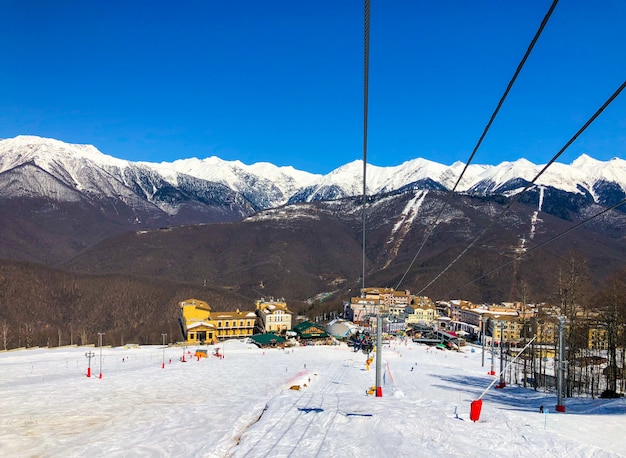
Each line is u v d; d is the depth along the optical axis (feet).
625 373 194.29
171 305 623.36
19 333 484.74
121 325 562.66
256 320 553.64
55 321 560.20
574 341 201.26
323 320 610.65
